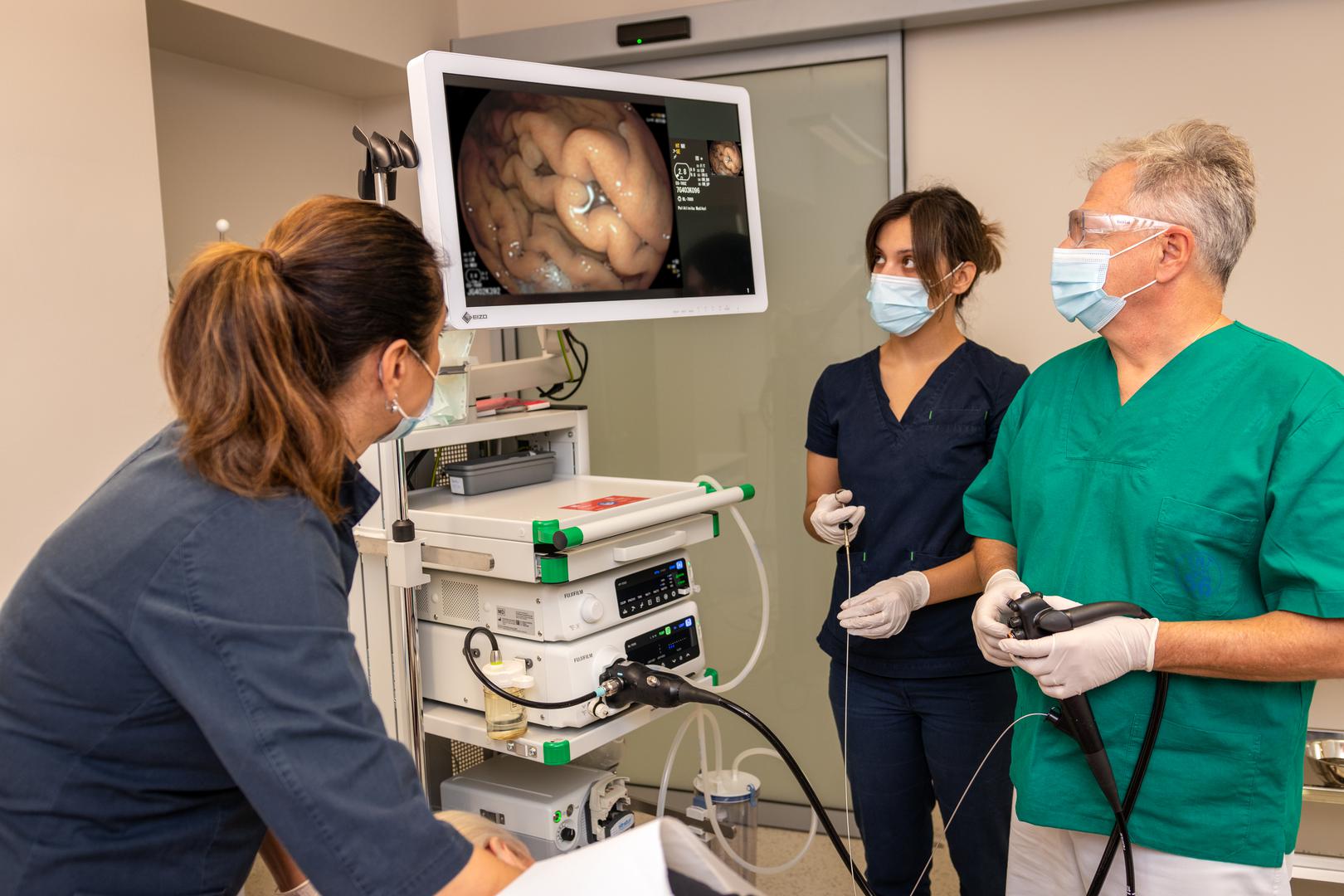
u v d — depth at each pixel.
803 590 2.72
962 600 1.73
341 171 2.91
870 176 2.56
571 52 2.67
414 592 1.50
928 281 1.75
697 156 1.77
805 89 2.58
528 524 1.39
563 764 1.53
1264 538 1.10
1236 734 1.13
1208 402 1.17
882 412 1.83
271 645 0.76
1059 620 1.11
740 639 2.79
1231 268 1.21
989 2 2.32
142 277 1.97
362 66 2.57
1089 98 2.39
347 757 0.77
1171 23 2.31
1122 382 1.26
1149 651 1.09
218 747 0.75
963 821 1.76
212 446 0.79
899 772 1.81
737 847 1.86
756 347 2.71
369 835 0.76
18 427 1.77
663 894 0.67
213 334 0.80
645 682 1.44
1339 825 2.12
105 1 1.89
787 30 2.47
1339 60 2.22
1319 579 1.04
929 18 2.39
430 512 1.53
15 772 0.81
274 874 1.19
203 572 0.76
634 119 1.68
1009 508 1.48
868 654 1.78
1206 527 1.13
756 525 2.75
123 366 1.93
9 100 1.74
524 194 1.55
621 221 1.66
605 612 1.50
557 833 1.53
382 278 0.87
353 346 0.86
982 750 1.74
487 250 1.50
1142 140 1.25
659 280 1.71
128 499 0.81
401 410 0.95
